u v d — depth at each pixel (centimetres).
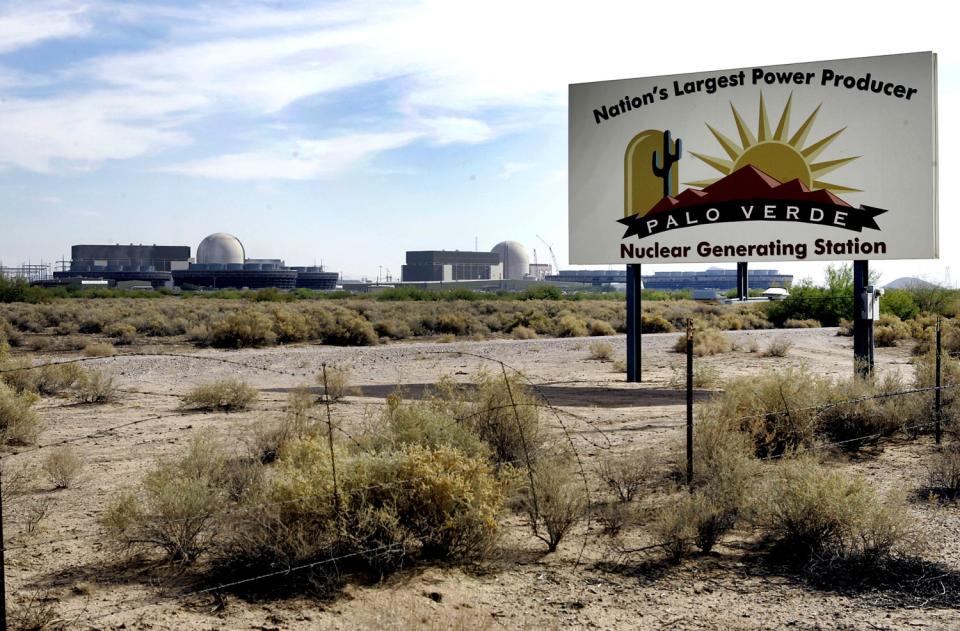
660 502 918
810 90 2055
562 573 718
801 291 5906
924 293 6038
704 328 4897
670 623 610
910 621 612
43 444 1309
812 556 739
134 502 784
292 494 723
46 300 6450
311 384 2244
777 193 2095
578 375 2533
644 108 2223
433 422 1004
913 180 1969
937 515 881
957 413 1327
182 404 1772
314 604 630
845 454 1205
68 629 572
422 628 584
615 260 2272
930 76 1945
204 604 627
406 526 743
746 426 1184
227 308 6094
